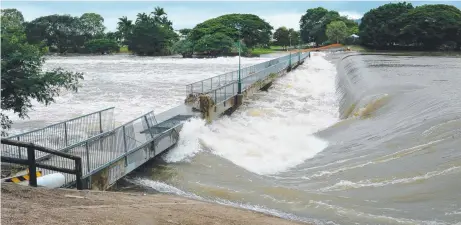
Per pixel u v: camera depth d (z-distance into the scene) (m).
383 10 120.00
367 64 61.91
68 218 8.21
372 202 13.43
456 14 108.19
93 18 156.38
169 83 52.31
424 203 12.89
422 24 107.38
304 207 13.38
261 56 121.56
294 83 45.66
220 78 34.44
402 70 51.28
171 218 9.90
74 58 120.75
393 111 25.52
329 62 74.88
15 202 8.76
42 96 18.03
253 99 35.59
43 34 147.75
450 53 99.94
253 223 10.88
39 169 13.18
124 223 8.62
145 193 14.44
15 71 16.86
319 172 17.28
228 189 15.27
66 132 15.29
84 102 38.12
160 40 140.00
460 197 12.78
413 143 18.28
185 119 22.48
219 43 124.88
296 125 27.59
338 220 12.23
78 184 12.65
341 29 144.62
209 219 10.50
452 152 15.78
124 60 107.00
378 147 19.16
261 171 18.45
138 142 17.27
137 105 36.59
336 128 25.31
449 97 24.77
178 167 17.98
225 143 21.86
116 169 15.17
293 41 162.38
